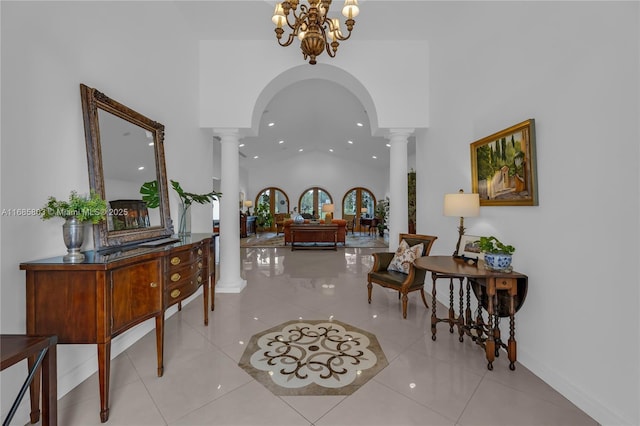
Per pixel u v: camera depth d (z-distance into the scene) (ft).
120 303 5.58
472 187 9.42
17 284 5.22
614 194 5.06
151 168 8.84
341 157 45.42
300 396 5.98
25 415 5.24
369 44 12.81
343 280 15.28
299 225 26.30
